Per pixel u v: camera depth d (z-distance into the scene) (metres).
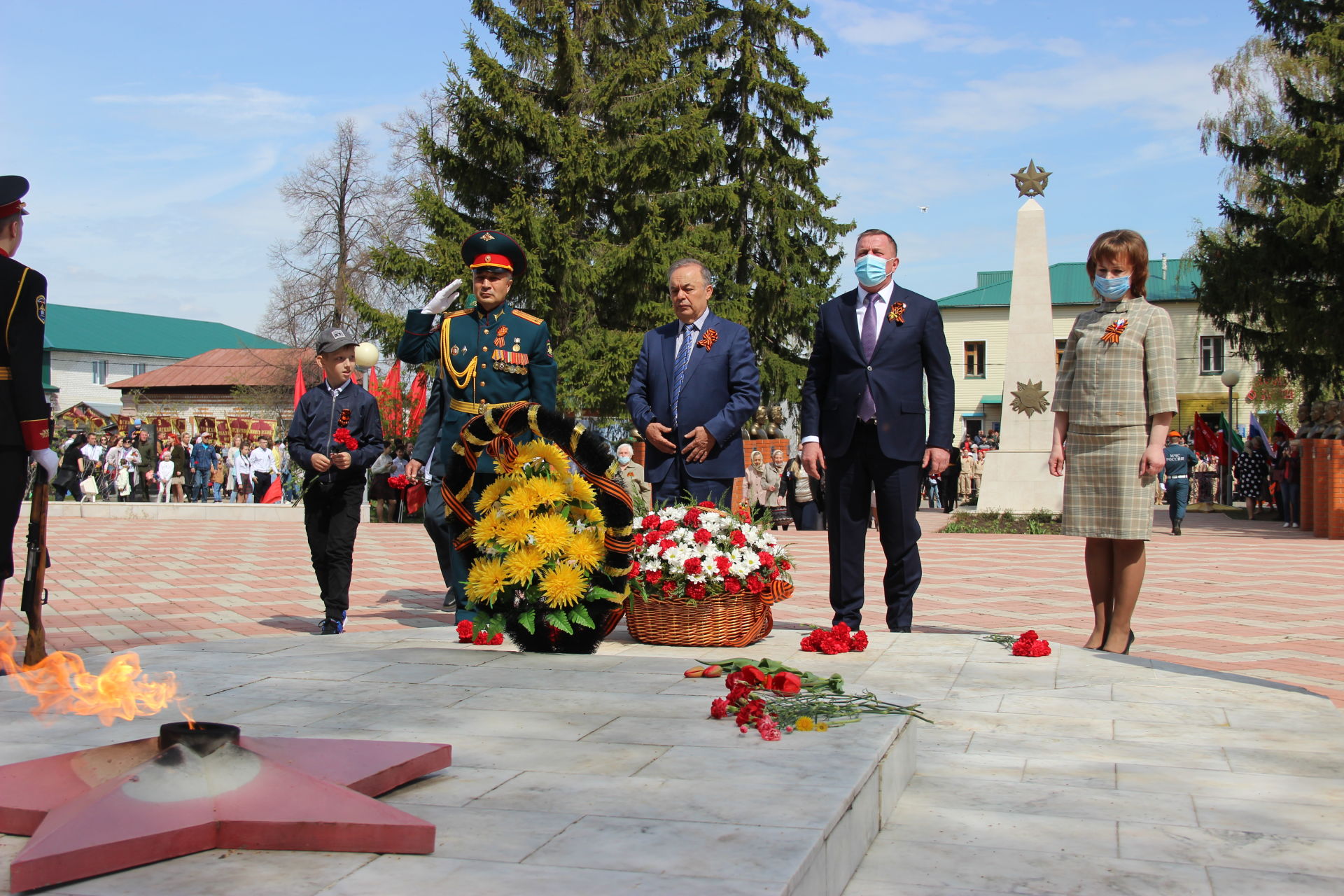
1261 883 2.71
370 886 2.10
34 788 2.47
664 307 27.84
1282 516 23.34
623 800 2.68
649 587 5.39
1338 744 3.95
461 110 26.08
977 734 4.07
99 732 3.36
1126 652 5.84
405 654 4.98
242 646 5.28
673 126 28.12
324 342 7.53
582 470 5.20
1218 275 30.44
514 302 26.25
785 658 5.20
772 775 2.90
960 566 13.19
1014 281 22.03
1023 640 5.37
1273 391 40.34
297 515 23.14
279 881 2.13
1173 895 2.63
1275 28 32.00
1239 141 32.72
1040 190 21.95
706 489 6.25
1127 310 5.79
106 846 2.14
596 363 26.64
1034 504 21.58
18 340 4.79
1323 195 28.45
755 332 35.66
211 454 32.41
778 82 35.69
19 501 4.88
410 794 2.74
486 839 2.39
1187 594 10.26
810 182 36.75
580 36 28.44
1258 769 3.65
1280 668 6.48
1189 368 54.62
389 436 24.02
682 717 3.62
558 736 3.37
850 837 2.73
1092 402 5.79
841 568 6.28
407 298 27.44
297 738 2.90
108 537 18.02
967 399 57.31
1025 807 3.29
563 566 5.00
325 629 7.48
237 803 2.36
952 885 2.70
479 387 6.09
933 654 5.40
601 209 29.20
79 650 6.75
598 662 4.79
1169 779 3.54
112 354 79.44
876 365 6.14
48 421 4.92
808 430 6.43
